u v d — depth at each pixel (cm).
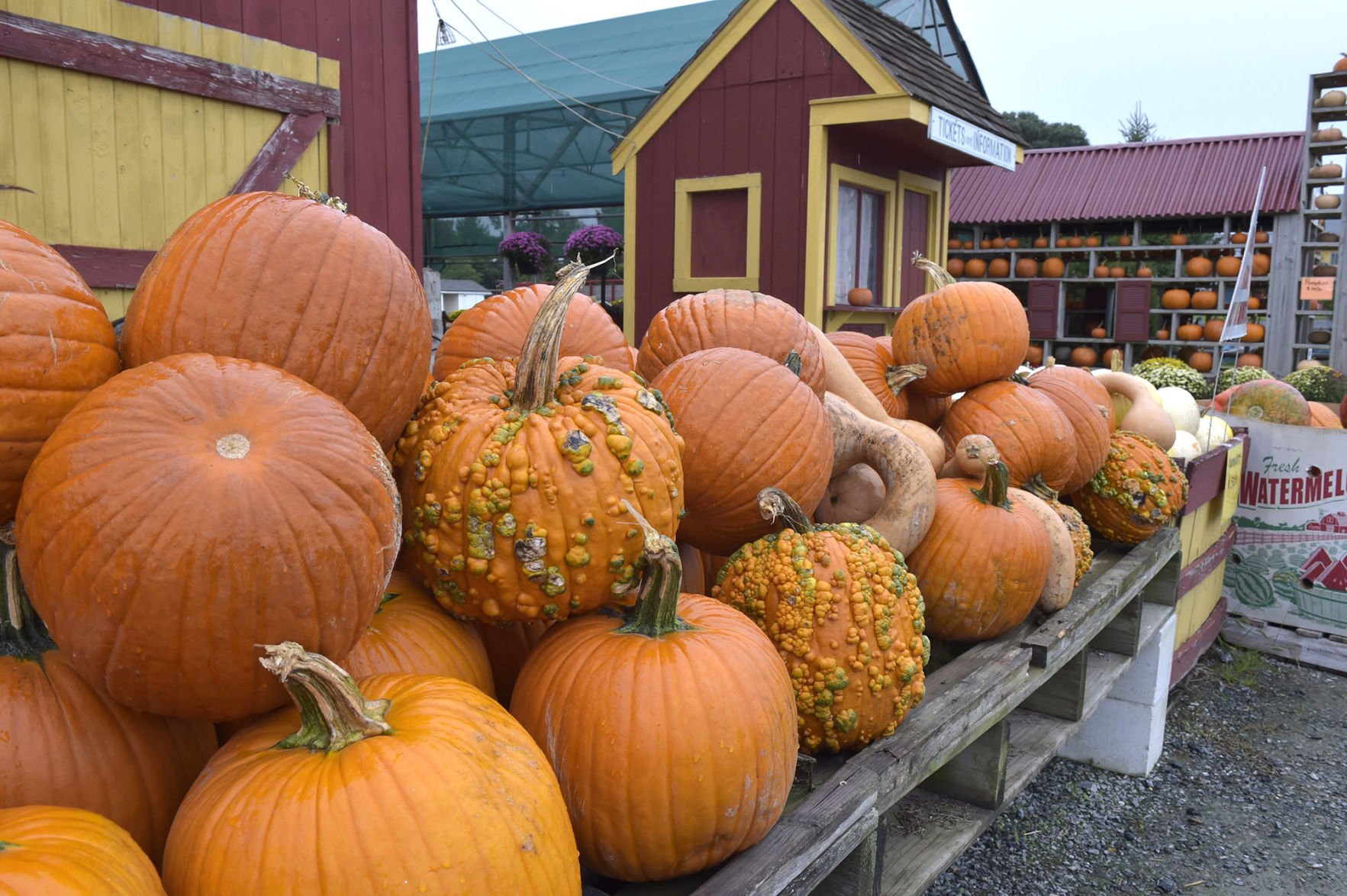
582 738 167
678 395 235
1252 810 405
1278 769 445
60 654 139
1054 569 319
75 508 123
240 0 507
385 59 592
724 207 875
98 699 138
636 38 1366
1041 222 1603
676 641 176
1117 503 408
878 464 277
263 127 514
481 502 169
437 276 823
